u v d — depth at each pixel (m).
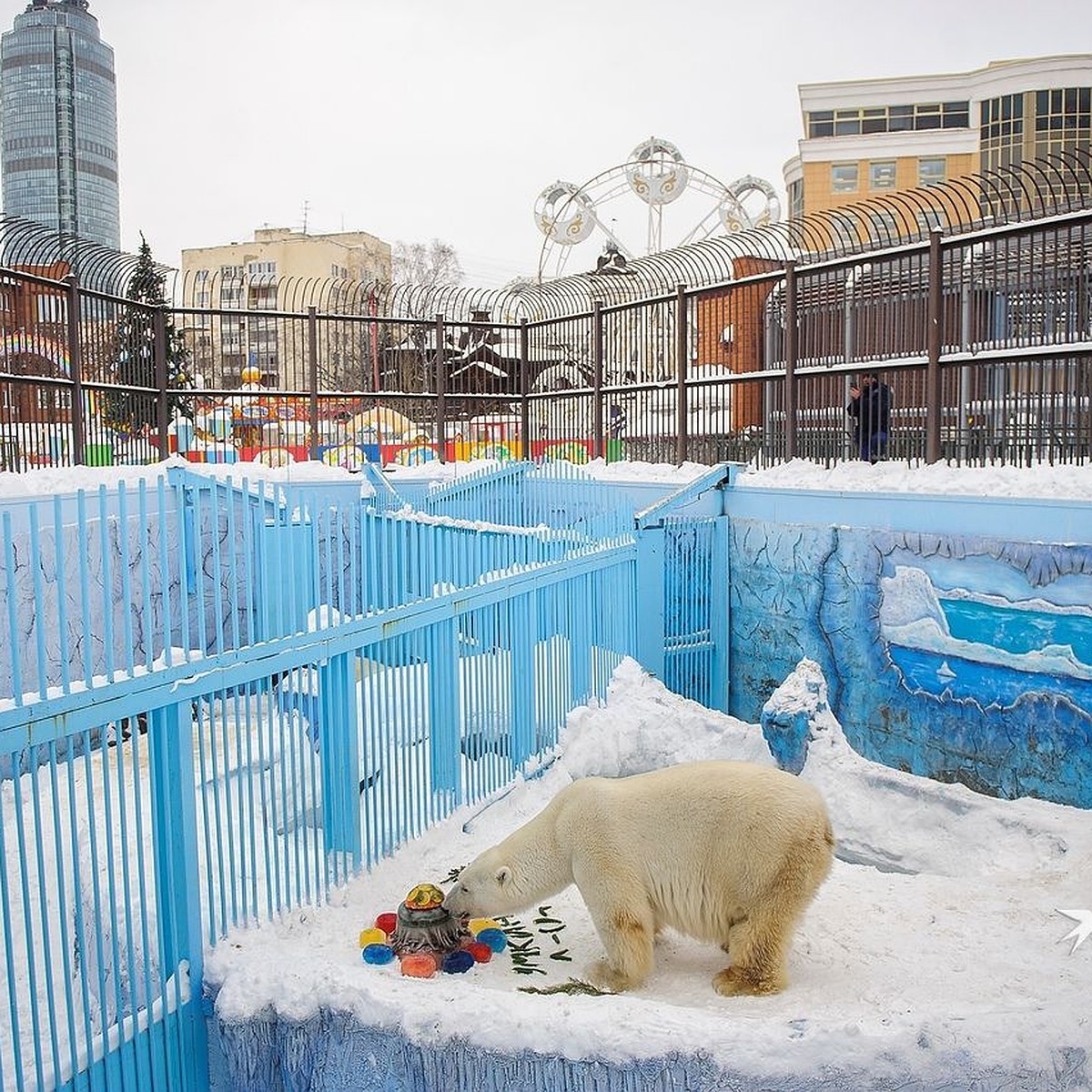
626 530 10.70
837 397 12.45
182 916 4.95
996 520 9.16
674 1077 4.25
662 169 30.14
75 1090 4.30
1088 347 9.53
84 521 4.34
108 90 147.75
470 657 7.58
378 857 6.42
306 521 5.78
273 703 5.58
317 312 16.70
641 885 5.16
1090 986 4.79
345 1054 4.65
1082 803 8.44
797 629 11.30
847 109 52.47
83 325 12.86
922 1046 4.22
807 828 5.00
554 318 17.75
